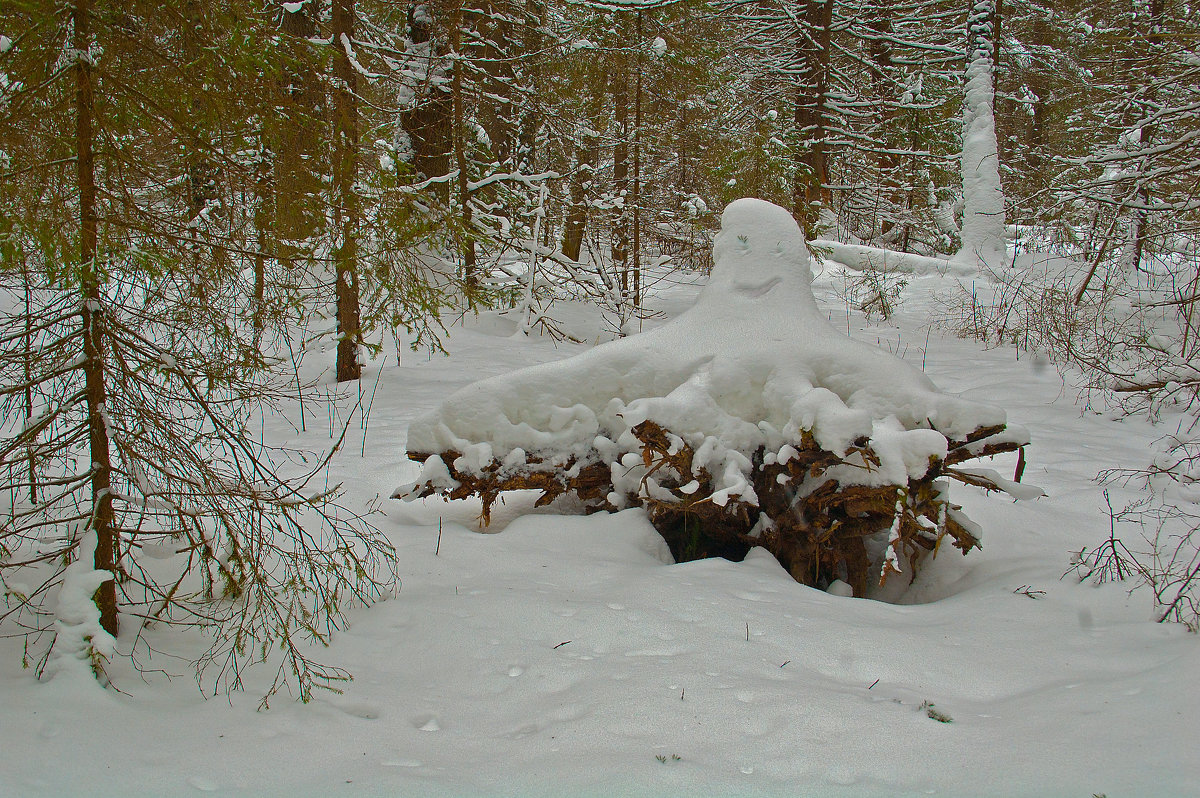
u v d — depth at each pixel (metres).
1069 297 11.06
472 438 4.34
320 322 9.88
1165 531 4.55
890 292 14.56
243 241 3.21
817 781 2.16
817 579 4.29
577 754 2.29
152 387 2.74
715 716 2.47
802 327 4.44
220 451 5.21
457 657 2.91
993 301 13.04
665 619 3.18
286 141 3.46
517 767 2.22
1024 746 2.31
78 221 2.64
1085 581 3.72
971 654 3.04
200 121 3.13
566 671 2.79
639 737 2.37
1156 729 2.33
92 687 2.43
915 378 4.14
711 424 4.15
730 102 18.20
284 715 2.47
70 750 2.14
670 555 4.22
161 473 2.73
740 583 3.63
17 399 2.68
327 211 3.93
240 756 2.22
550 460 4.33
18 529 2.56
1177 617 3.20
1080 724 2.41
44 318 2.65
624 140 14.27
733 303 4.60
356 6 10.03
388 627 3.15
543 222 14.41
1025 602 3.54
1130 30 12.55
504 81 12.98
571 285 14.51
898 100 20.61
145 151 2.99
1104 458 6.27
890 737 2.37
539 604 3.29
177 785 2.06
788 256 4.72
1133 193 11.02
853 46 21.70
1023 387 8.85
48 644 2.70
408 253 5.11
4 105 2.64
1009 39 19.88
